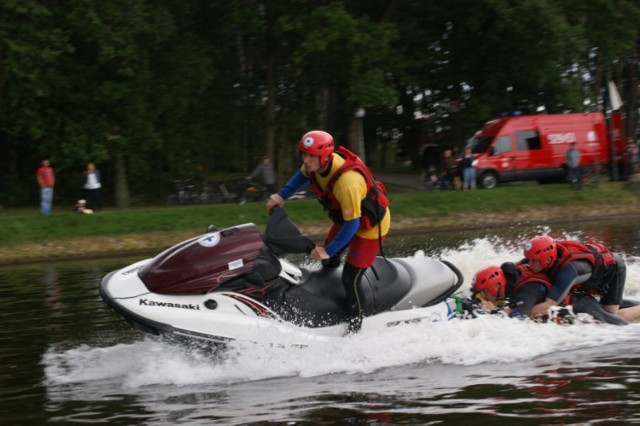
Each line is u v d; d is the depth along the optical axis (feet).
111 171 98.84
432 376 18.37
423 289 21.99
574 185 80.38
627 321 23.16
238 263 19.72
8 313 30.40
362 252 20.17
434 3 97.81
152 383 18.76
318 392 17.43
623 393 16.53
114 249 63.31
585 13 94.12
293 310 20.30
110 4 77.77
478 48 99.76
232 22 90.79
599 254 23.15
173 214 69.05
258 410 16.30
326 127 106.93
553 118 86.07
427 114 120.78
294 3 86.74
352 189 19.39
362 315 20.63
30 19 75.87
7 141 90.84
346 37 80.84
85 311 29.89
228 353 19.38
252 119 105.40
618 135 88.99
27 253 60.80
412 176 114.52
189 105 94.53
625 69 132.46
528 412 15.53
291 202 73.36
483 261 31.96
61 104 84.48
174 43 89.35
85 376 19.95
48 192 68.80
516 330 21.50
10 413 17.11
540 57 93.15
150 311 18.85
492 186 84.12
